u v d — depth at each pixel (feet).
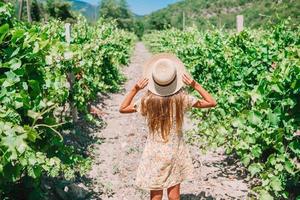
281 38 23.41
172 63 11.70
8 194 12.67
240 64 22.68
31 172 11.09
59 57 14.53
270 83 13.64
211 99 12.16
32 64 12.52
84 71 26.94
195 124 26.99
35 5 185.37
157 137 12.12
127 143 23.99
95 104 34.99
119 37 61.67
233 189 17.24
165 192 16.55
